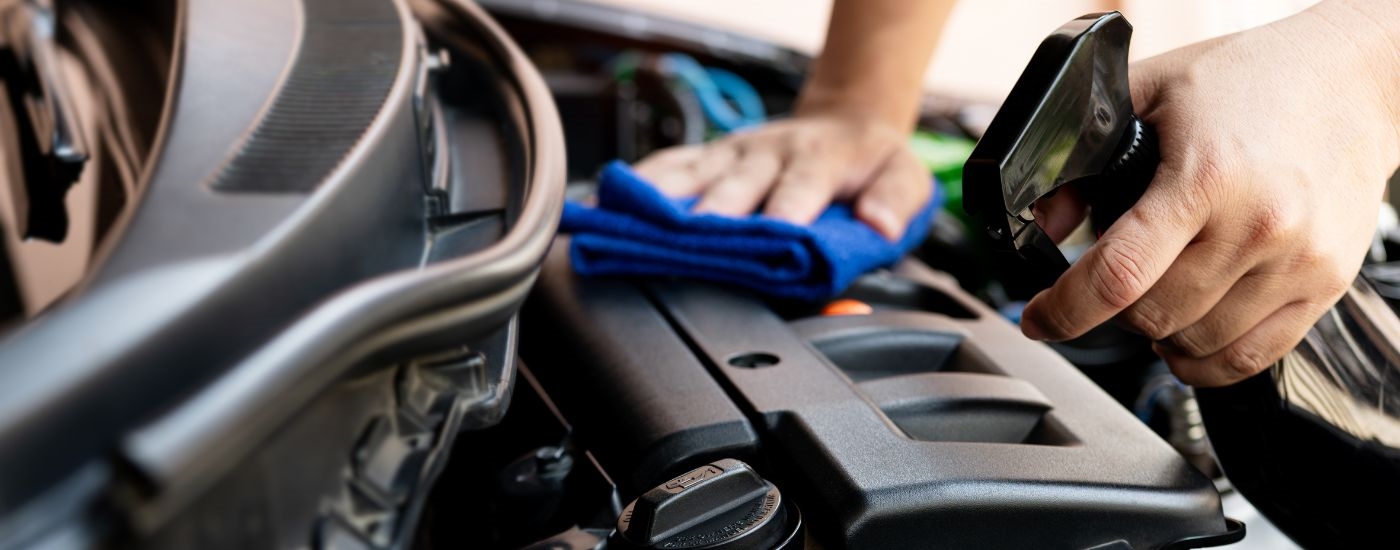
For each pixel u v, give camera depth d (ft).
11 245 1.24
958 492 1.29
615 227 1.93
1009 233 1.27
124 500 0.63
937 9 2.68
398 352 0.82
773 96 4.09
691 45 3.90
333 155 0.96
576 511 1.38
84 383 0.64
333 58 1.25
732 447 1.42
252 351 0.68
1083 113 1.25
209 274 0.74
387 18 1.44
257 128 1.01
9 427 0.61
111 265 0.75
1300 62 1.33
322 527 0.82
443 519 1.43
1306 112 1.30
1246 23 4.23
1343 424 1.46
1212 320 1.43
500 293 0.91
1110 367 2.27
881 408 1.53
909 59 2.67
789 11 4.46
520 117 1.61
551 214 1.10
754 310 1.86
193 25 1.24
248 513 0.75
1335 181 1.31
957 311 2.10
